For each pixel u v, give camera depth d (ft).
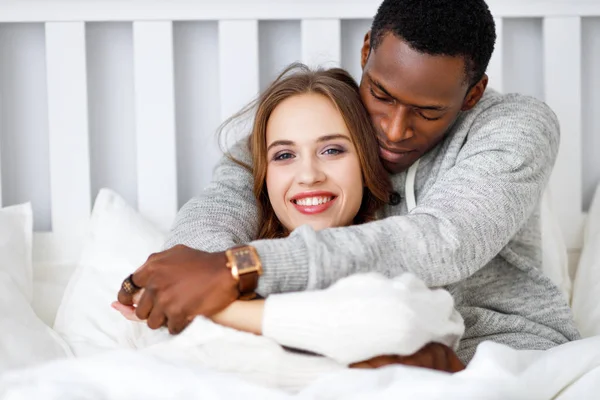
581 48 5.64
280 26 5.55
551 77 5.36
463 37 3.53
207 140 5.58
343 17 5.22
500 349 3.01
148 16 5.17
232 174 4.16
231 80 5.24
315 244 3.06
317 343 2.94
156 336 3.45
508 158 3.62
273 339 3.00
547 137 3.89
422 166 4.01
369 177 3.84
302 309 2.93
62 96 5.22
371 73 3.70
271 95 3.88
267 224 4.02
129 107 5.54
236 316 3.02
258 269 2.99
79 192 5.28
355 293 2.92
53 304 4.82
